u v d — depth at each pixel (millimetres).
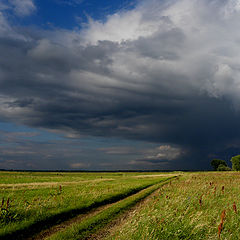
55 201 17250
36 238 10555
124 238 9273
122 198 22609
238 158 116688
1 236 10109
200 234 9742
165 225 10047
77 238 10312
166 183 38469
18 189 27531
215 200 15680
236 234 9805
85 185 33812
